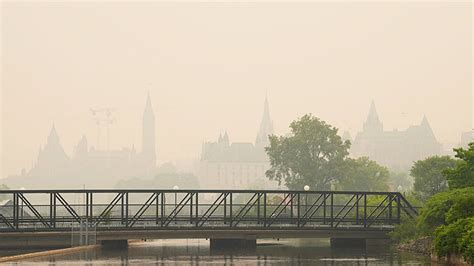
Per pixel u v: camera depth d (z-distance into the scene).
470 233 143.38
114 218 193.00
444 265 154.50
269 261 167.25
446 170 178.88
